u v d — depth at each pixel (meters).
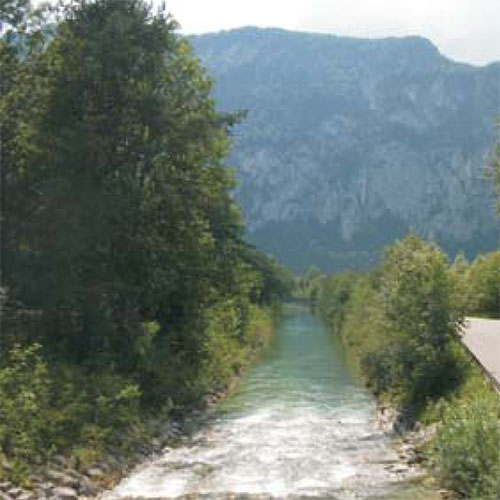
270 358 60.06
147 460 25.47
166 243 36.34
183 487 21.89
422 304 33.03
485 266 62.06
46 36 35.22
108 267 33.69
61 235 31.14
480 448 19.72
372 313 44.97
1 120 33.19
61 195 31.11
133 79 33.66
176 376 35.09
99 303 32.38
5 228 32.53
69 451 22.69
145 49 34.06
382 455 26.22
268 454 26.48
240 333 62.41
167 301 39.38
